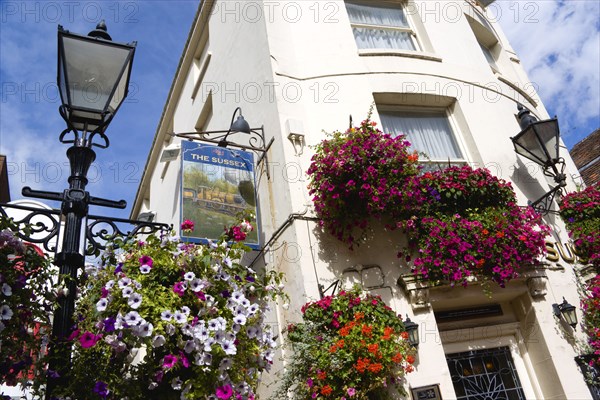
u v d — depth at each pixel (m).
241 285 3.36
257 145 6.93
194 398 2.80
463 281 4.99
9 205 2.86
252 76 7.46
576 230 6.71
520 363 5.63
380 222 5.72
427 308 5.19
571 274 6.27
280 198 5.95
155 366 2.79
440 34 8.18
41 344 2.70
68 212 2.98
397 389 4.44
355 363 4.12
